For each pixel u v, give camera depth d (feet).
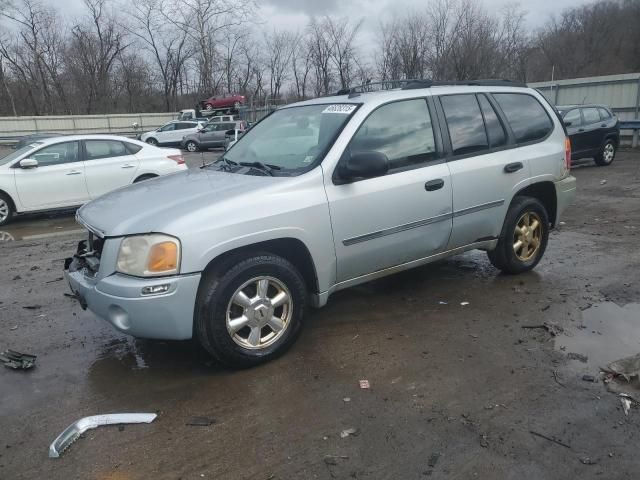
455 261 19.95
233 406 10.71
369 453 9.15
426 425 9.87
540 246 18.10
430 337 13.56
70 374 12.31
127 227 11.20
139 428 10.07
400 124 14.24
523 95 17.60
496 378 11.47
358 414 10.29
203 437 9.73
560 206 18.24
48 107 174.40
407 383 11.37
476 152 15.69
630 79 67.62
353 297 16.48
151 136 107.55
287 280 12.32
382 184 13.52
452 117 15.35
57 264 21.99
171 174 15.39
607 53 177.58
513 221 16.85
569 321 14.32
